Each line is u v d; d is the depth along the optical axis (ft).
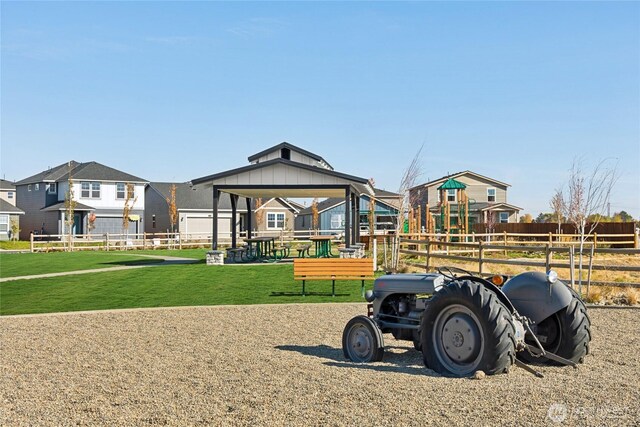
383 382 23.25
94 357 29.73
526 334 25.59
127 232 193.88
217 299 52.08
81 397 22.27
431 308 25.58
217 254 87.10
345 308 45.91
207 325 38.91
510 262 54.19
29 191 203.62
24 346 32.99
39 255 123.44
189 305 48.80
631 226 124.06
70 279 70.64
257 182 87.97
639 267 47.11
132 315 43.60
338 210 205.26
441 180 204.44
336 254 110.32
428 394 21.27
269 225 204.33
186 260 103.19
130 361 28.58
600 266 48.19
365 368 26.32
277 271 76.28
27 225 203.92
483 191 207.31
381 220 199.41
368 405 20.13
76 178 191.93
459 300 24.63
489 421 18.37
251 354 29.76
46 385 24.21
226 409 20.22
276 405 20.44
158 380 24.57
